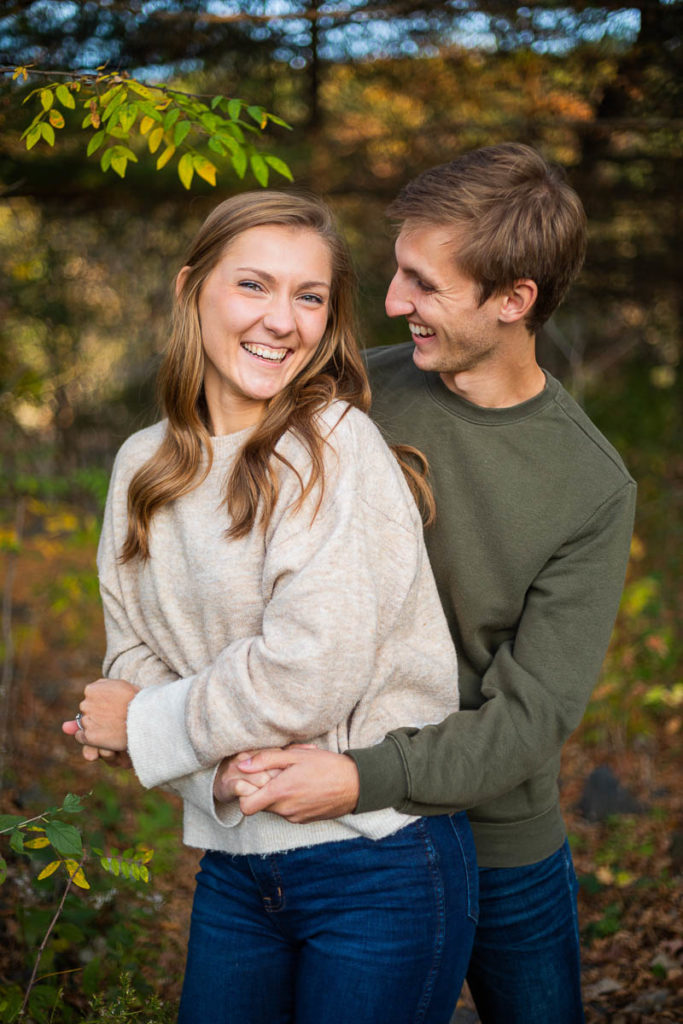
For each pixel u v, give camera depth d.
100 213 6.39
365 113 5.36
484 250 1.81
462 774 1.72
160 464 1.84
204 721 1.63
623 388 7.71
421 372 2.08
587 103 4.89
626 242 6.72
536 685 1.86
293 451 1.73
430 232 1.85
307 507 1.68
